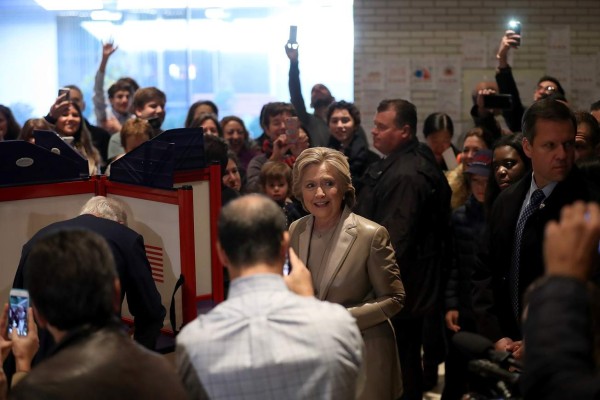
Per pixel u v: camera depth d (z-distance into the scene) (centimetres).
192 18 902
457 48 910
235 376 206
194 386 209
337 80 916
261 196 227
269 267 219
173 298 346
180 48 905
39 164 361
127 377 194
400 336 443
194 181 368
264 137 689
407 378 444
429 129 606
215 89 916
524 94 919
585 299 180
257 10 902
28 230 360
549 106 301
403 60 912
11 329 272
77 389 188
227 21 905
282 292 217
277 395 206
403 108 445
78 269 202
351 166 615
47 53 900
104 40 899
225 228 220
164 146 349
